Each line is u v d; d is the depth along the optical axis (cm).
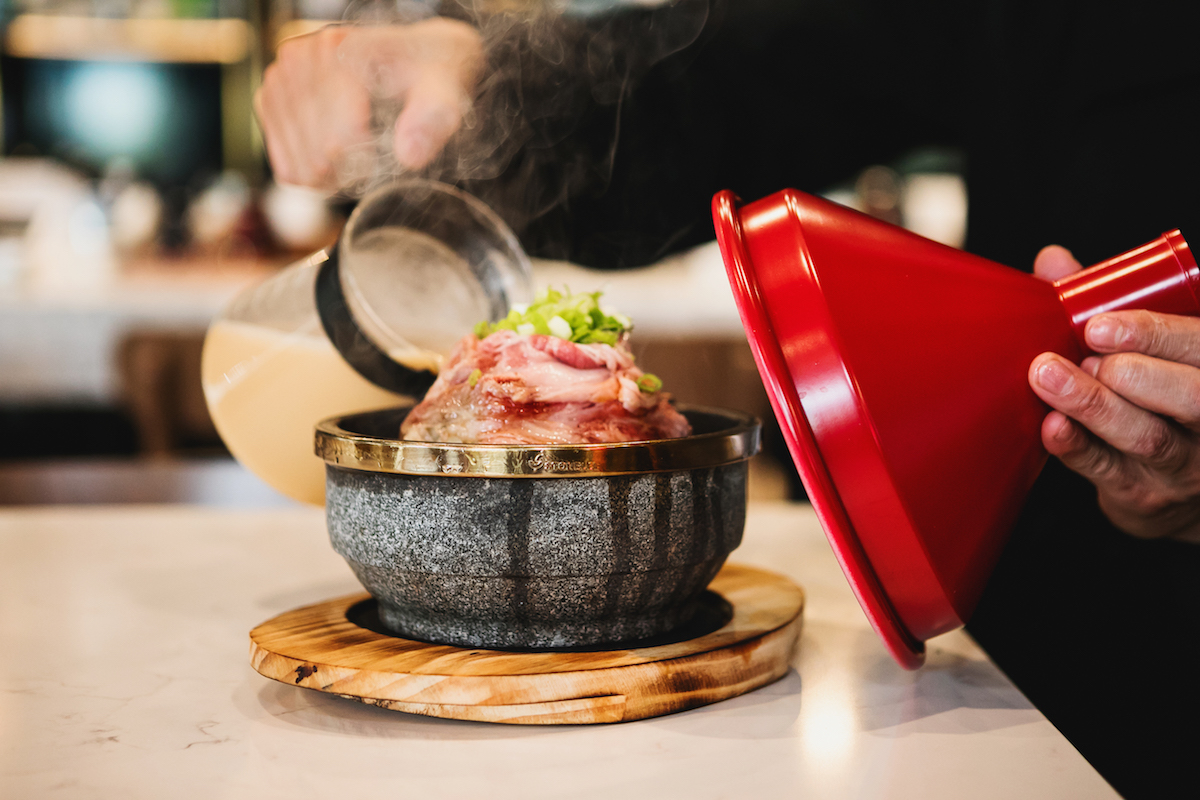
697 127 183
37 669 69
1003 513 62
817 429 58
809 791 51
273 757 55
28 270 307
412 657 62
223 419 87
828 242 59
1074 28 124
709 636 67
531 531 59
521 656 62
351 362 84
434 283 92
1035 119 129
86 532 113
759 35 174
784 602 76
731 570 89
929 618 62
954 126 169
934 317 59
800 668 71
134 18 379
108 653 73
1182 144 106
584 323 70
